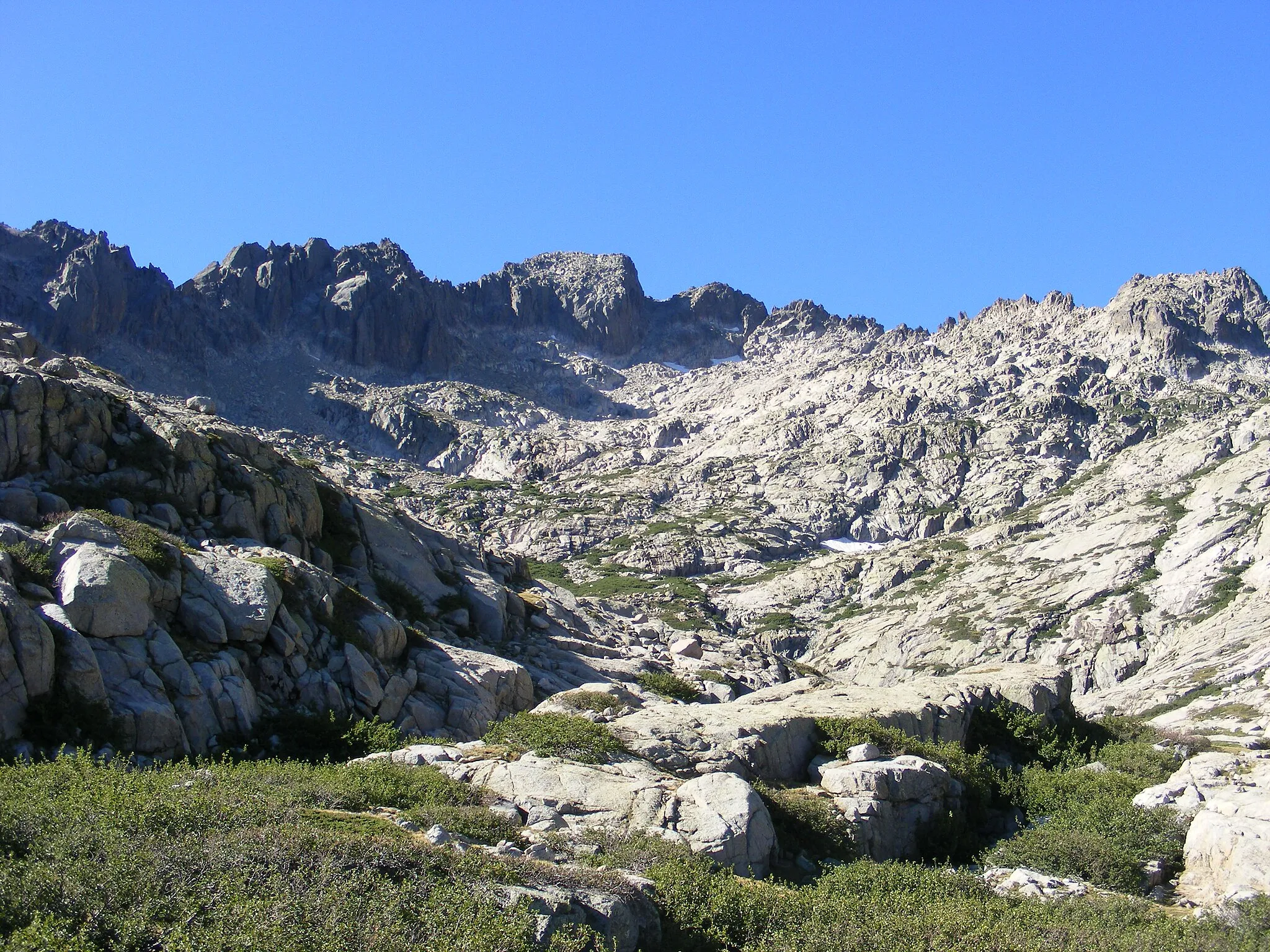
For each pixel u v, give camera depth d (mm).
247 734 31156
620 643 57719
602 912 18859
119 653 29656
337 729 33094
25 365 41688
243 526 42406
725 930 20719
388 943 16531
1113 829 30438
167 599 32562
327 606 37656
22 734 26328
